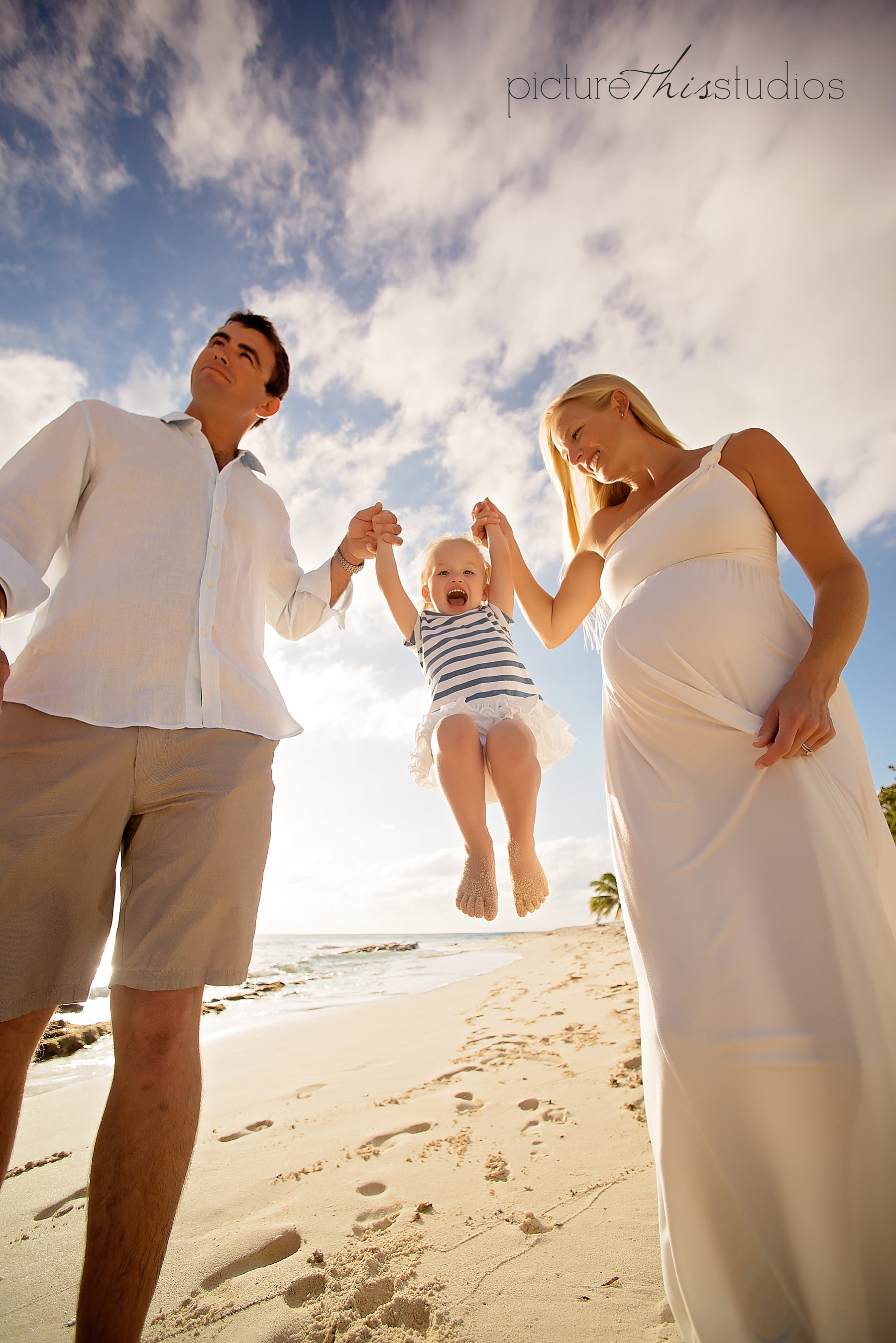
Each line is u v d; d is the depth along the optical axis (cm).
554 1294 177
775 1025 133
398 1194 245
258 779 182
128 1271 133
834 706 173
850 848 148
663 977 151
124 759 166
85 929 163
